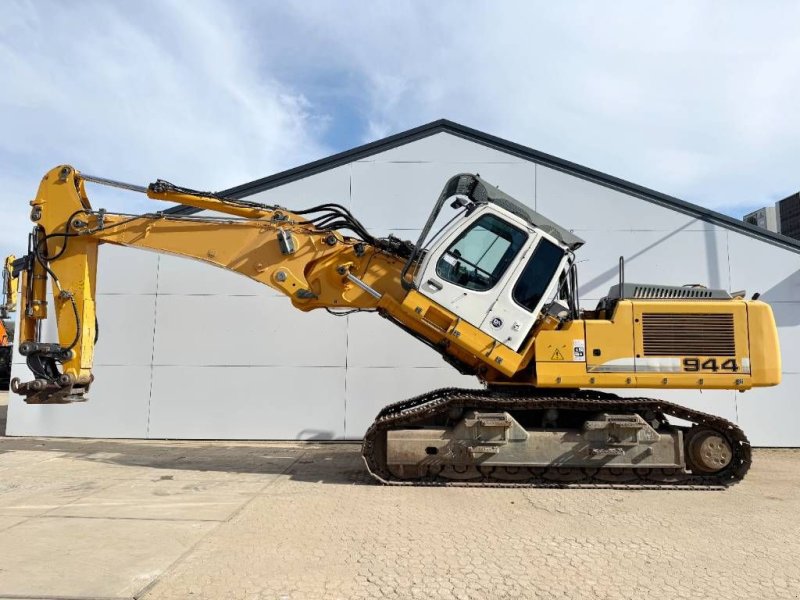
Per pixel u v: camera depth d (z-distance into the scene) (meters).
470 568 4.07
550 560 4.25
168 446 9.42
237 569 4.00
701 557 4.35
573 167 10.38
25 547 4.41
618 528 5.03
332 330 10.08
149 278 10.15
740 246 10.14
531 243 6.63
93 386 10.05
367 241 7.27
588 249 10.28
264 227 7.20
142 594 3.58
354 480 6.83
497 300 6.59
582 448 6.46
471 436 6.51
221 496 6.02
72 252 6.95
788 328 9.94
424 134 10.51
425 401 7.54
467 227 6.66
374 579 3.86
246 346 10.06
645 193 10.29
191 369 10.04
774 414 9.77
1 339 22.95
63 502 5.77
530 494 6.16
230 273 10.15
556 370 6.57
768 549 4.54
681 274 10.17
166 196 7.13
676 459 6.41
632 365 6.54
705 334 6.59
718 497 6.14
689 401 9.83
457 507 5.63
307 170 10.41
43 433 10.09
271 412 9.98
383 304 7.02
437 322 6.70
